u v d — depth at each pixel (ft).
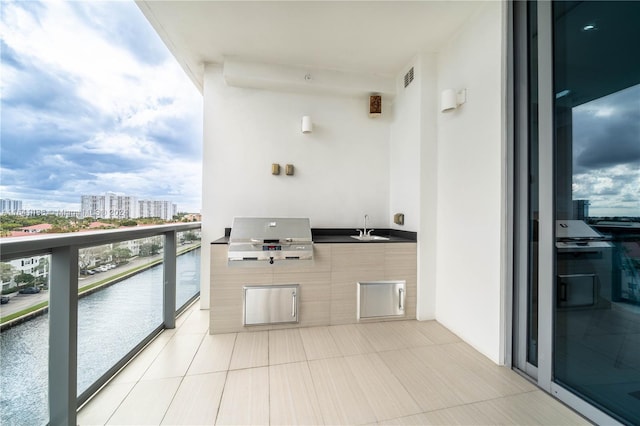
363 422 4.23
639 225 3.72
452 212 7.77
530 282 5.59
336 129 10.48
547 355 5.02
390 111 10.85
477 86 6.77
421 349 6.68
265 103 9.93
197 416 4.32
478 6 6.66
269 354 6.36
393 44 8.30
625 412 3.92
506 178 5.98
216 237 9.56
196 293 10.37
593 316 4.36
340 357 6.26
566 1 4.75
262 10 6.93
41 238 3.36
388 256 8.49
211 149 9.58
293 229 8.34
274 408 4.52
